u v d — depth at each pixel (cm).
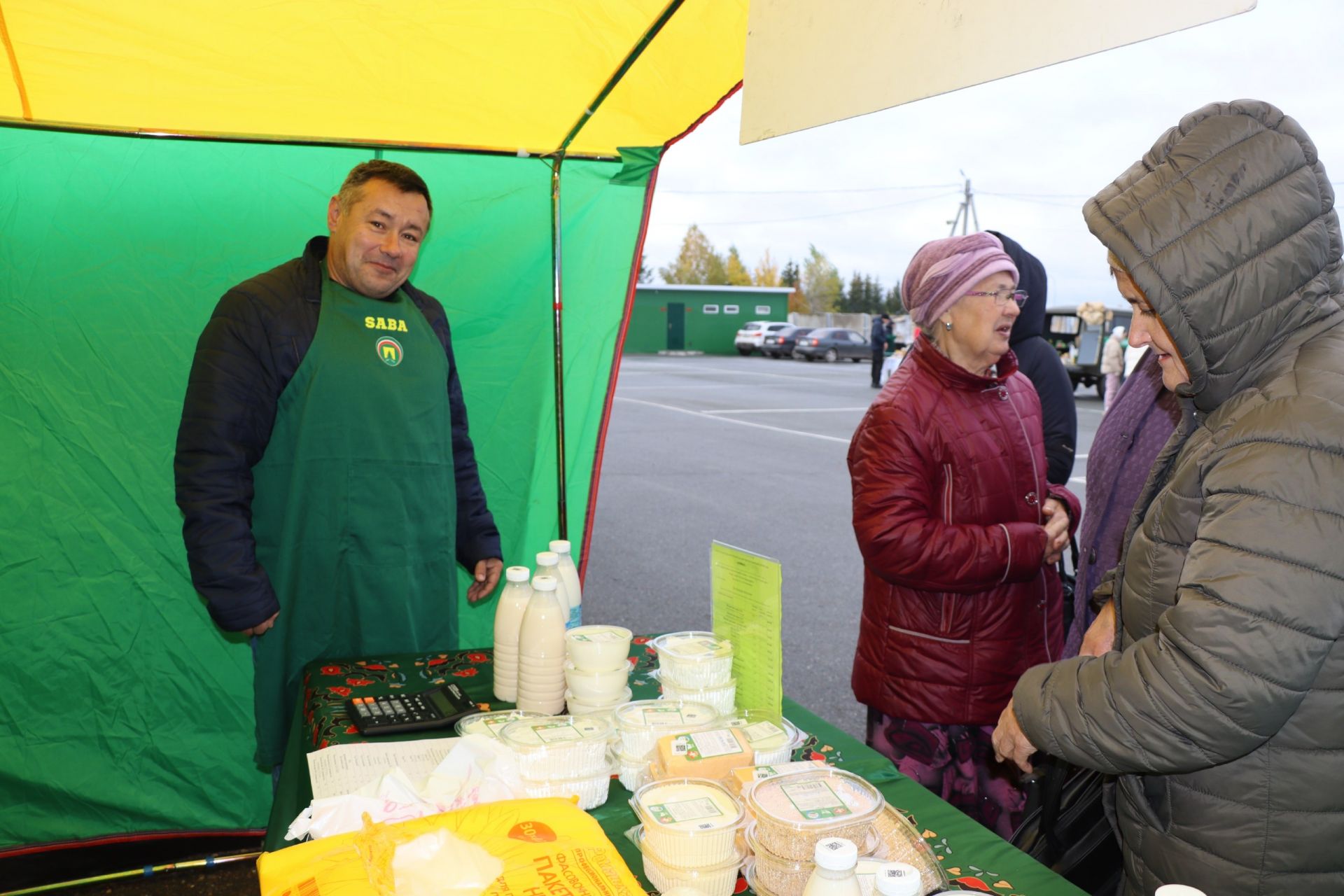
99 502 227
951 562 171
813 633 407
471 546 215
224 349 180
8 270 216
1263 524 88
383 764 121
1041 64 65
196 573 176
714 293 3080
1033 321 238
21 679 225
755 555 128
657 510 653
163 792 236
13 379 219
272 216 232
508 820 96
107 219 221
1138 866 107
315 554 187
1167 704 91
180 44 172
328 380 185
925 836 104
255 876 228
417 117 214
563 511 253
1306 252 93
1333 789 93
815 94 87
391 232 187
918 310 185
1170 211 93
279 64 183
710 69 186
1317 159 95
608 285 259
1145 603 105
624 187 252
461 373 254
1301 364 92
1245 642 87
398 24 167
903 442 178
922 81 75
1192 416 108
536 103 207
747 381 1836
